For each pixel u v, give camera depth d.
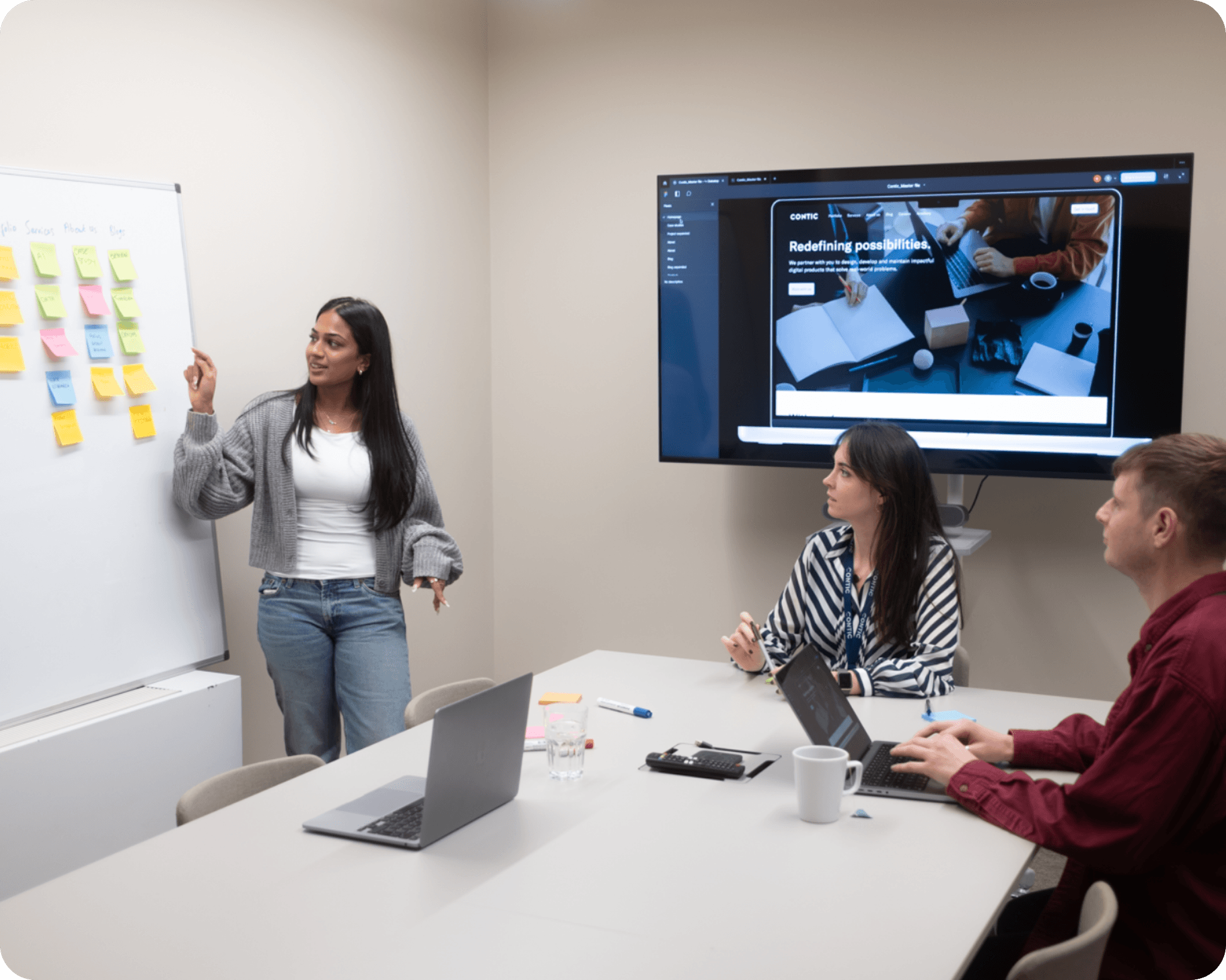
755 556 4.17
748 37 3.97
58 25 2.73
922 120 3.75
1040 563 3.74
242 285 3.34
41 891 1.48
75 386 2.71
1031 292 3.40
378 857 1.58
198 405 2.92
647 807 1.77
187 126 3.12
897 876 1.51
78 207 2.73
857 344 3.63
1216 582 1.57
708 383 3.85
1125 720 1.57
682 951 1.31
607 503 4.40
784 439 3.78
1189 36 3.39
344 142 3.72
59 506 2.67
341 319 2.94
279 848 1.62
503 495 4.60
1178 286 3.24
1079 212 3.32
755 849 1.61
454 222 4.28
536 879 1.51
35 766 2.48
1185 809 1.50
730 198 3.73
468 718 1.63
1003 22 3.61
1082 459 3.42
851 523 2.58
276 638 3.02
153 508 2.91
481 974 1.26
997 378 3.47
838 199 3.59
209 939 1.35
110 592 2.80
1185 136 3.42
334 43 3.66
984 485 3.79
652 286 4.22
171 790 2.82
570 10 4.27
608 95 4.23
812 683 1.95
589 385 4.38
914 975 1.26
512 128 4.42
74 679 2.71
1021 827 1.64
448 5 4.18
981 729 1.98
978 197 3.43
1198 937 1.53
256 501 3.00
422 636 4.25
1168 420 3.31
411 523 3.11
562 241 4.37
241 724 3.19
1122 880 1.60
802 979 1.25
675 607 4.33
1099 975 1.54
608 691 2.46
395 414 3.05
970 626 3.85
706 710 2.30
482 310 4.48
